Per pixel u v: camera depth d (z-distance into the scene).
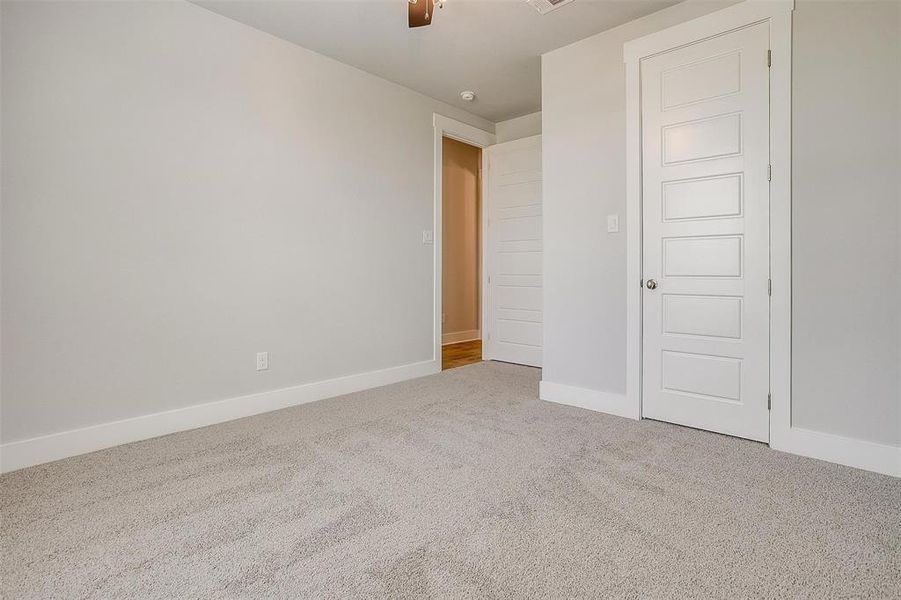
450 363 4.75
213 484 1.95
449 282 6.00
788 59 2.27
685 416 2.69
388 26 2.92
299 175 3.21
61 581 1.33
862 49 2.07
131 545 1.50
